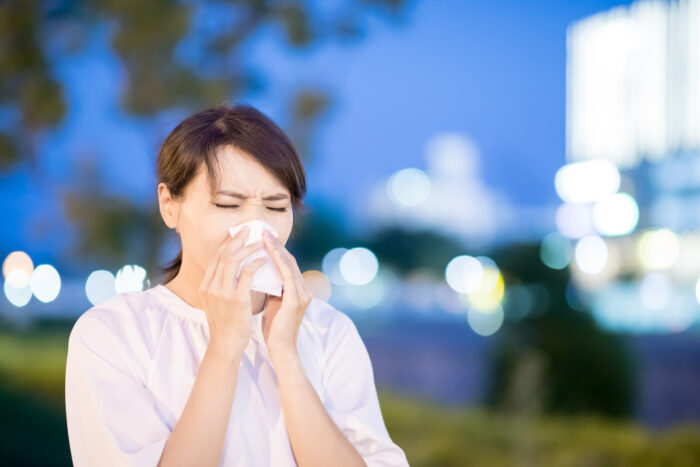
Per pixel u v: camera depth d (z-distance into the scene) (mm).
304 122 9383
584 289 10250
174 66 9336
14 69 9953
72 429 1423
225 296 1342
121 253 9609
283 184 1469
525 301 9664
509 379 8477
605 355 8336
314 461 1406
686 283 17828
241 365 1503
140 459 1295
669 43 24062
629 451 6953
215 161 1420
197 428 1309
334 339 1646
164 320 1506
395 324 19484
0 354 11719
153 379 1436
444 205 36344
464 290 23484
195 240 1464
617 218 20094
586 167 22672
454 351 13586
